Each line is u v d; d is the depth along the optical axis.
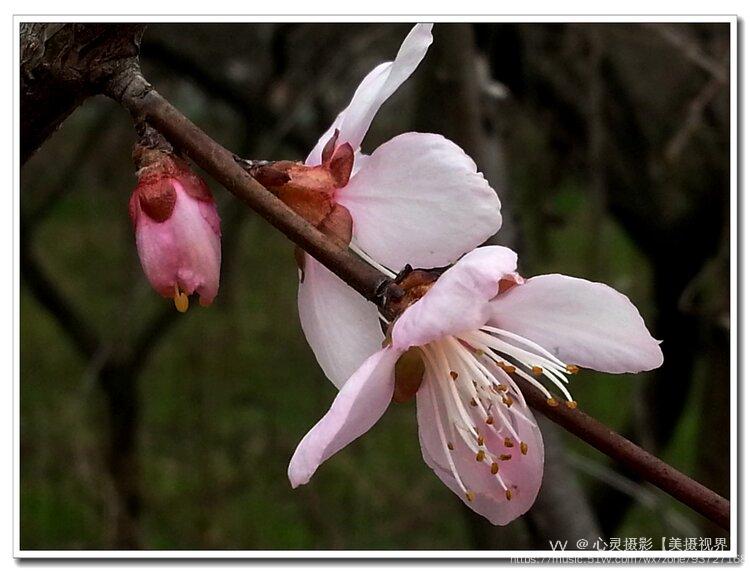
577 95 0.38
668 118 0.40
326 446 0.18
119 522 0.47
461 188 0.19
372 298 0.19
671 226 0.42
